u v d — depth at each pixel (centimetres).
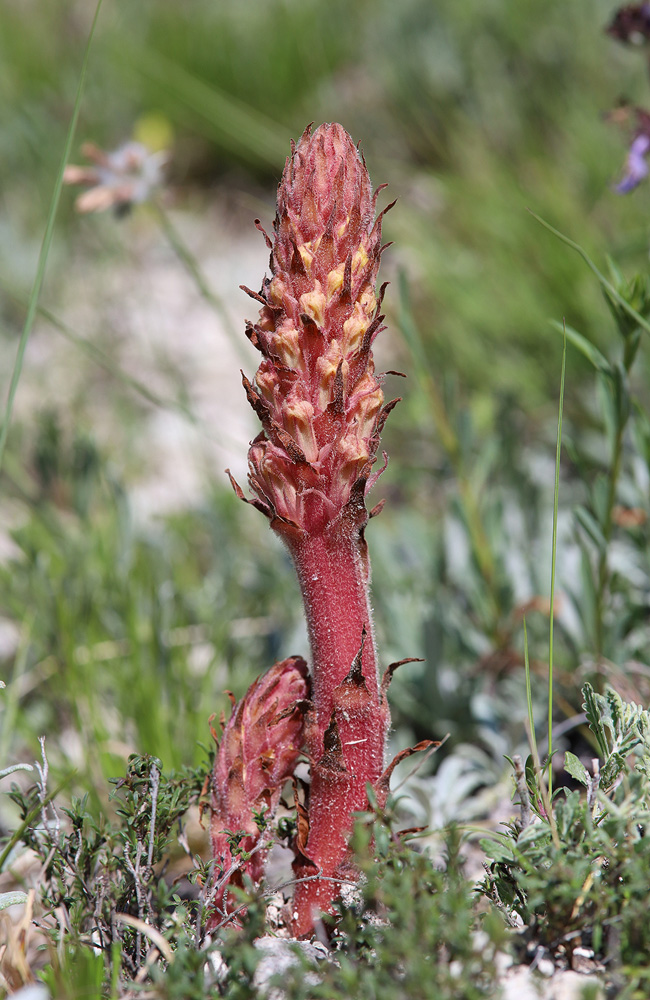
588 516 297
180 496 550
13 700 321
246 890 190
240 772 196
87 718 347
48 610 383
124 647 379
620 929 174
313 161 178
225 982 176
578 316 516
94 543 420
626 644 331
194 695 363
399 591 396
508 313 537
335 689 184
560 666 339
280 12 923
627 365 279
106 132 898
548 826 188
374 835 185
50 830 223
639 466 365
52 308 716
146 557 417
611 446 287
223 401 636
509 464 438
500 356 538
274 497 183
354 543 187
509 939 168
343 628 187
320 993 163
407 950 160
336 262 179
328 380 177
